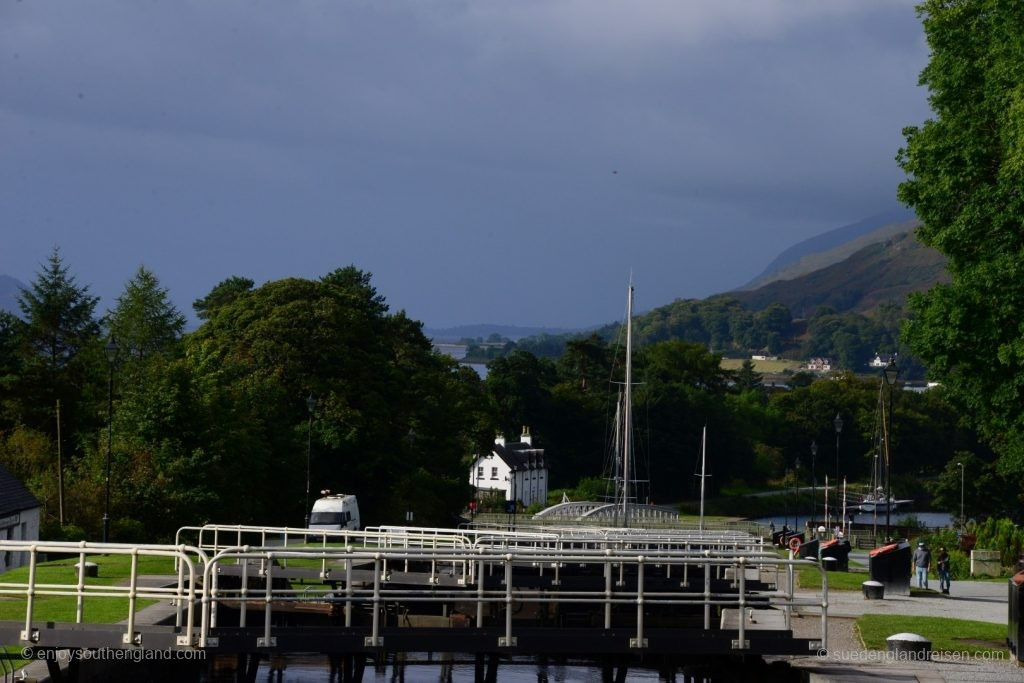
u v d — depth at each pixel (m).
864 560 77.19
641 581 29.64
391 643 28.61
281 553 28.20
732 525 119.75
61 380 109.38
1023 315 43.09
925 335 46.31
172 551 29.45
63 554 69.00
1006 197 44.06
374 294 151.00
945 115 49.59
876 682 28.78
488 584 40.44
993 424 48.56
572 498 195.25
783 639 29.56
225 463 88.12
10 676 27.55
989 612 44.31
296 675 37.03
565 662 36.84
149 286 142.75
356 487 107.25
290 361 106.69
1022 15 44.19
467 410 138.25
